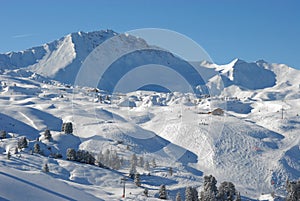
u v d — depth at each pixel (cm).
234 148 13250
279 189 10838
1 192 3866
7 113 18212
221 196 7100
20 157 10050
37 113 18450
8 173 4638
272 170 12225
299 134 17338
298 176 12700
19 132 15912
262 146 14862
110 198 3625
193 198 5100
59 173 7069
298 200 7688
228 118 17475
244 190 9731
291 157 14325
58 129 16338
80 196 4353
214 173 10231
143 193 3719
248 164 12300
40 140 12094
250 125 17000
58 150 10825
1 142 12594
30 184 4406
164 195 3931
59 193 4422
